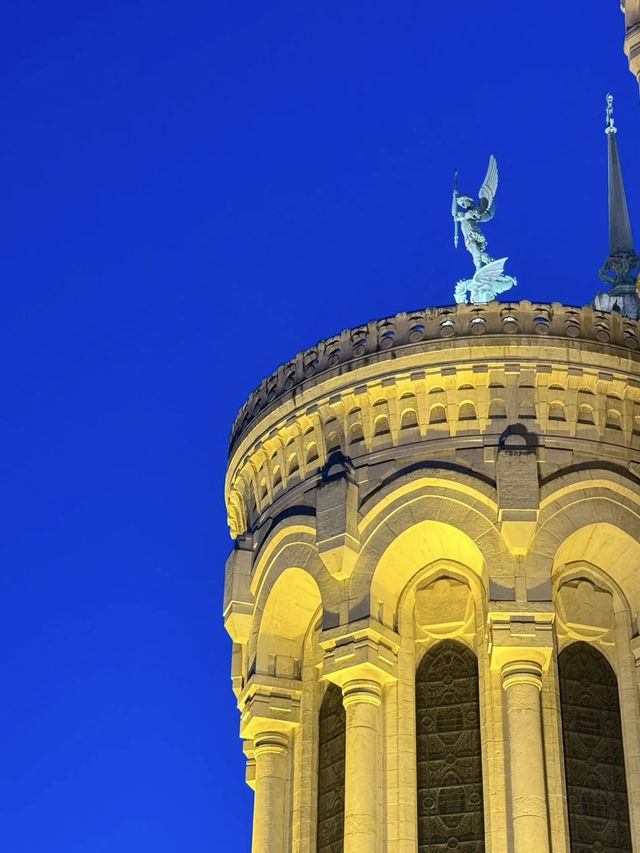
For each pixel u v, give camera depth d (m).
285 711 57.16
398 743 53.53
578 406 55.22
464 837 52.19
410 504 54.59
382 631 54.00
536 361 54.88
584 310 55.97
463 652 54.88
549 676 53.41
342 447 56.41
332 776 55.72
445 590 55.59
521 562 52.97
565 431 54.88
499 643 51.91
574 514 53.91
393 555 54.75
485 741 52.62
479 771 52.91
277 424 57.97
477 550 53.66
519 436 54.22
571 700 54.06
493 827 51.34
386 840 52.38
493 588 52.59
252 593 58.84
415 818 52.66
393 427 55.62
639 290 60.34
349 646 53.56
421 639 55.28
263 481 59.22
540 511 53.53
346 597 54.22
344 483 54.91
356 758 52.66
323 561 54.38
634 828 52.19
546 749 52.31
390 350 55.69
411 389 55.44
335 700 56.75
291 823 55.88
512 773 50.75
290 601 57.38
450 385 55.12
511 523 52.78
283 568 56.53
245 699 57.97
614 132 80.06
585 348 55.12
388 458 55.41
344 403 56.28
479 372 54.88
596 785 52.91
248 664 58.28
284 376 59.06
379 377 55.59
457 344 55.03
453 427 55.03
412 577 55.88
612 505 54.38
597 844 52.06
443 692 54.47
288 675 57.62
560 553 54.53
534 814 50.03
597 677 54.66
